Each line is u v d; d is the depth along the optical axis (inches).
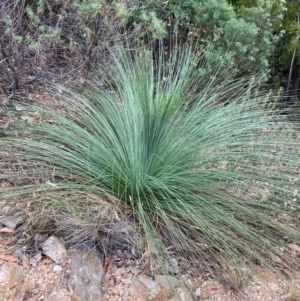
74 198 76.8
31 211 75.2
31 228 72.5
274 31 176.1
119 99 107.9
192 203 81.9
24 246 70.3
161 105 83.9
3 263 66.3
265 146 96.2
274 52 180.7
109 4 121.6
